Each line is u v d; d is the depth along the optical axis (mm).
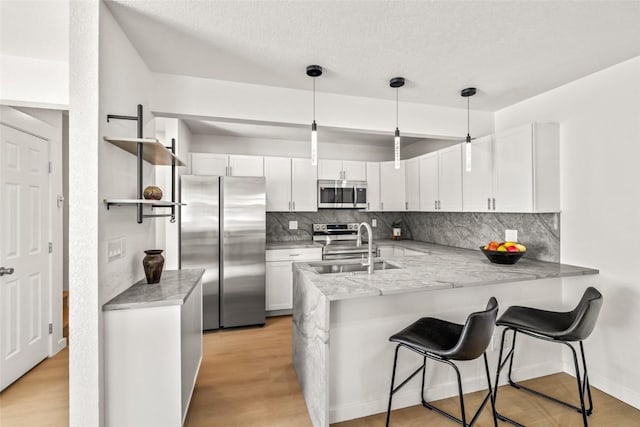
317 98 2689
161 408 1598
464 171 3193
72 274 1454
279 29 1786
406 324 2057
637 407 2049
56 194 2775
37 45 2062
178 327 1619
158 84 2332
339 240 4609
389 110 2895
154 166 2346
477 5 1574
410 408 2047
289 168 4176
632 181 2096
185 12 1628
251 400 2145
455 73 2348
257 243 3594
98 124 1479
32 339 2510
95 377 1476
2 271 2197
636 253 2076
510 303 2303
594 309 1697
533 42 1916
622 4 1560
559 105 2572
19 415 1970
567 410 2020
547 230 2672
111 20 1631
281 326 3592
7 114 2223
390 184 4539
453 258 2838
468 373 2211
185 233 3373
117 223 1688
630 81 2113
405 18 1683
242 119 2512
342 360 1930
